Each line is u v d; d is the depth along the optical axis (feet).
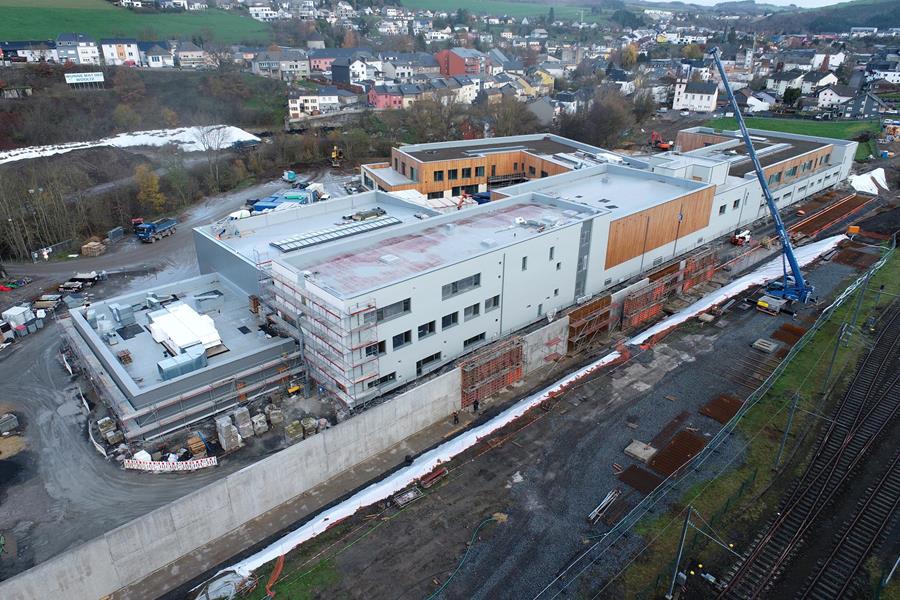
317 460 111.14
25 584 83.05
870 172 309.22
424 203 203.82
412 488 110.22
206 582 93.15
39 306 173.27
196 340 124.88
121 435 114.11
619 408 132.36
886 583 90.27
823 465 114.52
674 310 177.58
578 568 93.97
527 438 123.44
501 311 148.87
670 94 575.38
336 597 89.92
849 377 141.38
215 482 98.84
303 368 128.88
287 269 127.85
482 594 90.02
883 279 191.62
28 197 233.14
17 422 119.34
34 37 539.29
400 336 127.24
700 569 93.30
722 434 123.44
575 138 399.85
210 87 461.78
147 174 265.95
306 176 339.16
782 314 171.63
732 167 243.81
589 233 163.32
